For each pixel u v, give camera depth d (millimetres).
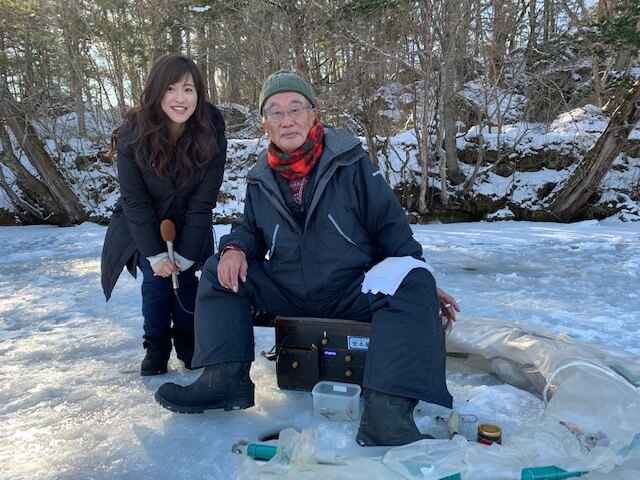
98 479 1581
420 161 10461
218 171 2318
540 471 1379
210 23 12031
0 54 10820
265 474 1436
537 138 10891
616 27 8930
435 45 10352
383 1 9914
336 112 11289
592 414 1671
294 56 11289
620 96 11383
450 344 2461
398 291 1791
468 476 1365
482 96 12578
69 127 12234
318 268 2008
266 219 2059
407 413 1713
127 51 12109
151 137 2164
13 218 11406
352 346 2041
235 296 1977
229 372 1899
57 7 11953
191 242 2301
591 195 9828
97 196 11531
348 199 1983
